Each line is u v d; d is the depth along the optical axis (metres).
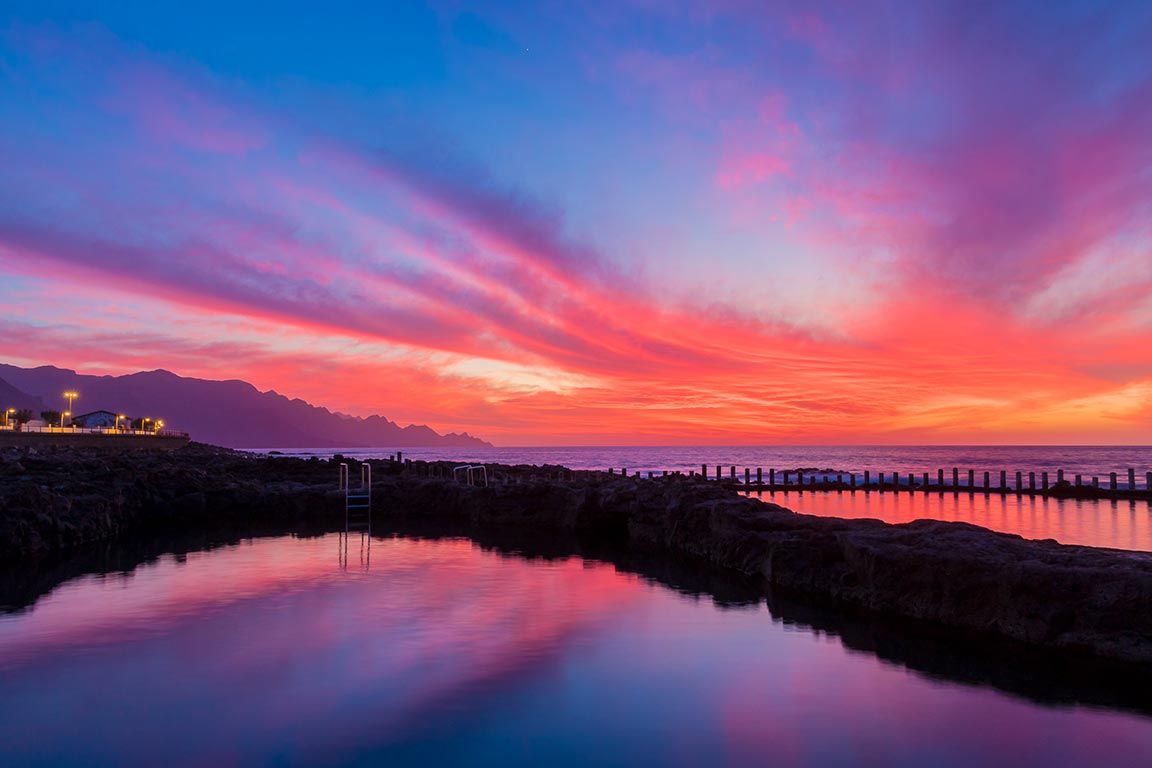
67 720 6.81
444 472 42.25
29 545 18.08
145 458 43.84
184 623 10.63
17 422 89.50
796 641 9.80
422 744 6.30
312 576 14.88
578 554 18.64
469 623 10.73
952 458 144.12
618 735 6.54
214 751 6.13
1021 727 6.79
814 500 41.16
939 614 10.82
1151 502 38.84
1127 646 8.91
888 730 6.70
